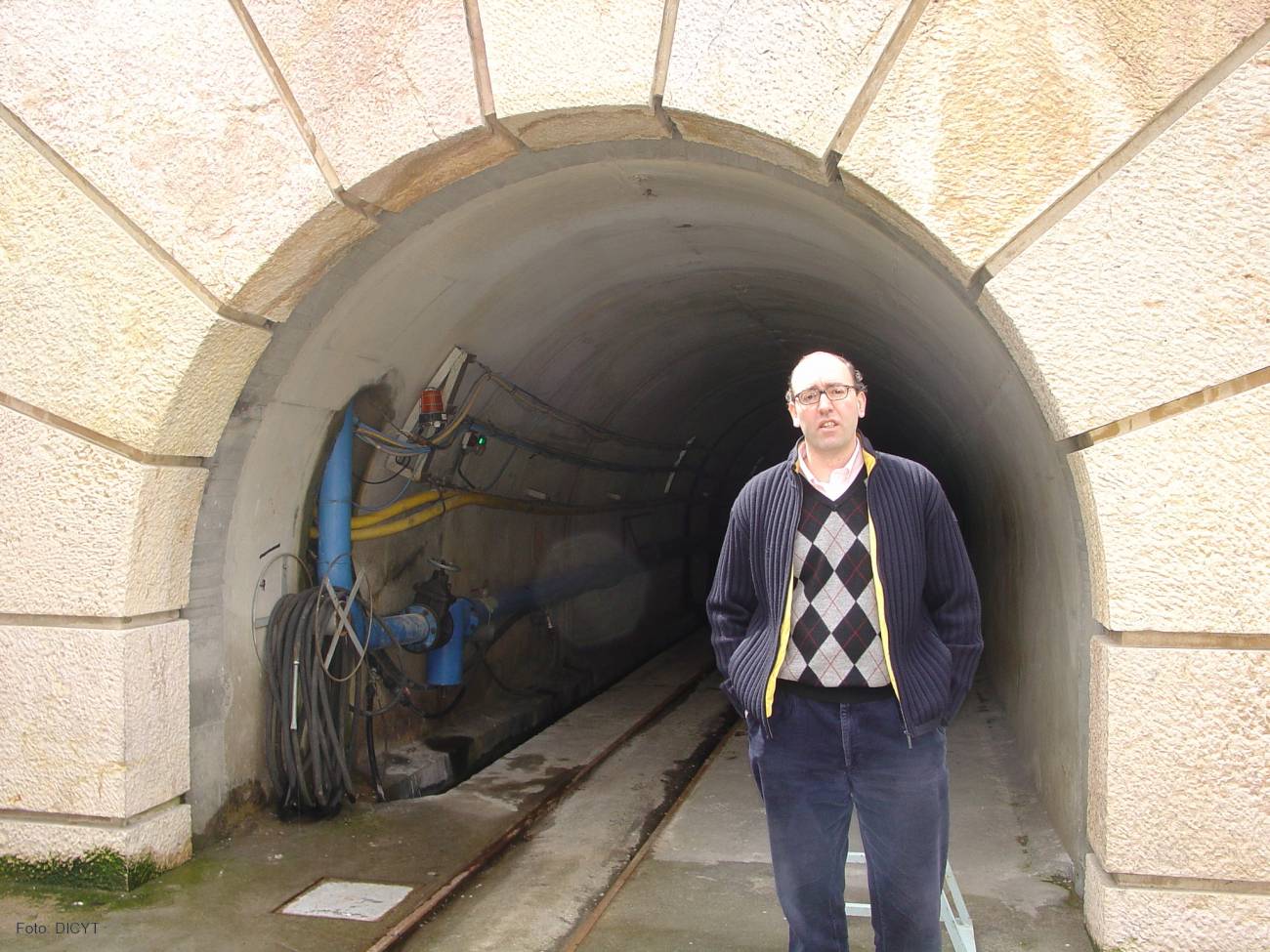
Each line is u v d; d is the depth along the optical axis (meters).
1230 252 3.12
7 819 4.19
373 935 3.74
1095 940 3.36
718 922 3.83
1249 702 3.11
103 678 4.08
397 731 6.56
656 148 4.19
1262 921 3.12
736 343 9.80
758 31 3.46
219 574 4.70
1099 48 3.21
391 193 4.05
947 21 3.31
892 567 2.73
